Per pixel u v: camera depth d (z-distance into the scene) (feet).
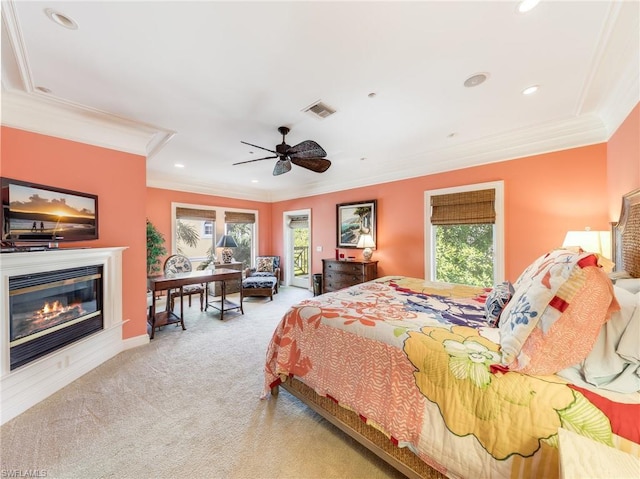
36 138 7.45
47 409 6.19
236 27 4.95
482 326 5.10
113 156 9.16
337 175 17.11
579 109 8.25
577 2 4.43
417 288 8.66
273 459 4.86
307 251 21.22
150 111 8.29
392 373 4.46
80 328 7.83
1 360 5.73
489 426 3.36
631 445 2.67
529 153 10.25
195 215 18.43
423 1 4.40
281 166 10.45
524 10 4.59
